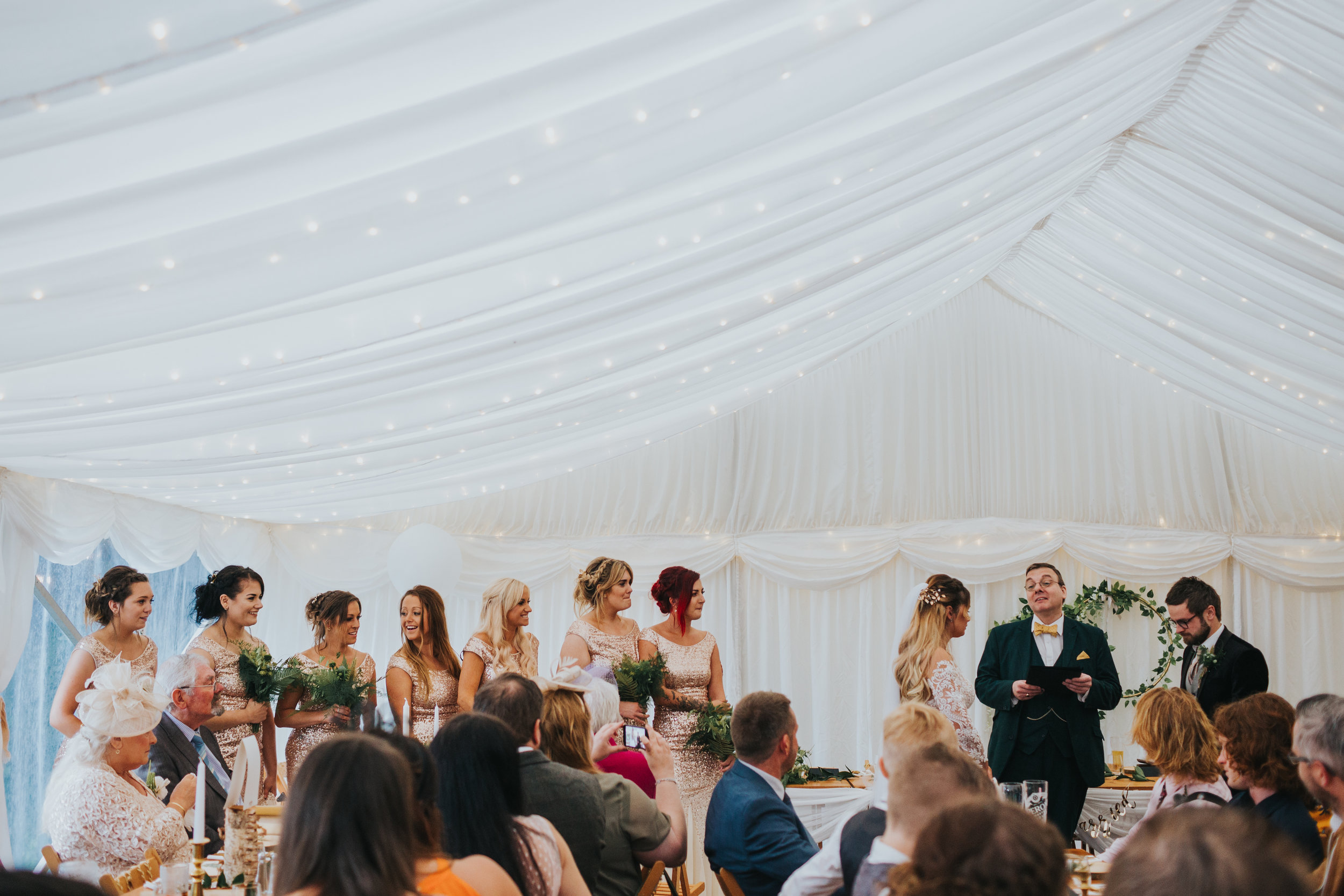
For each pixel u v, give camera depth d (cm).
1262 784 309
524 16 256
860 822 269
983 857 140
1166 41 455
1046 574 585
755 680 764
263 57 241
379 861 173
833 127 377
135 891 306
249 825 321
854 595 770
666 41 277
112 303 296
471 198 299
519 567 772
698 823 564
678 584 596
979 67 381
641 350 506
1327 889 229
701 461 784
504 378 491
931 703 447
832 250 501
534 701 289
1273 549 770
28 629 500
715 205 395
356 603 566
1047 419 788
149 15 216
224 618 523
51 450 430
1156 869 128
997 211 596
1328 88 458
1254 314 644
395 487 675
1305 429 732
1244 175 544
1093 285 721
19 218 263
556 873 240
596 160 309
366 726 258
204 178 267
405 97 266
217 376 388
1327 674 766
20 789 554
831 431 784
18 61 220
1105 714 750
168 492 572
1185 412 784
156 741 389
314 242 295
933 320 794
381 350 407
